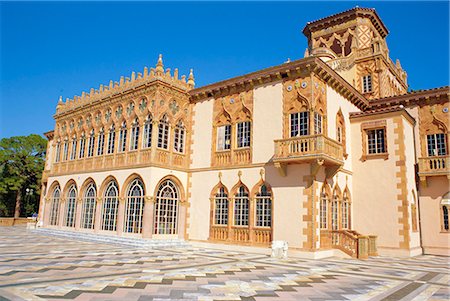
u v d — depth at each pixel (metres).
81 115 28.72
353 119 22.42
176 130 23.31
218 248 20.52
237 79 21.59
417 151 22.36
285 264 14.99
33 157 47.50
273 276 11.99
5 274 10.94
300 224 17.59
